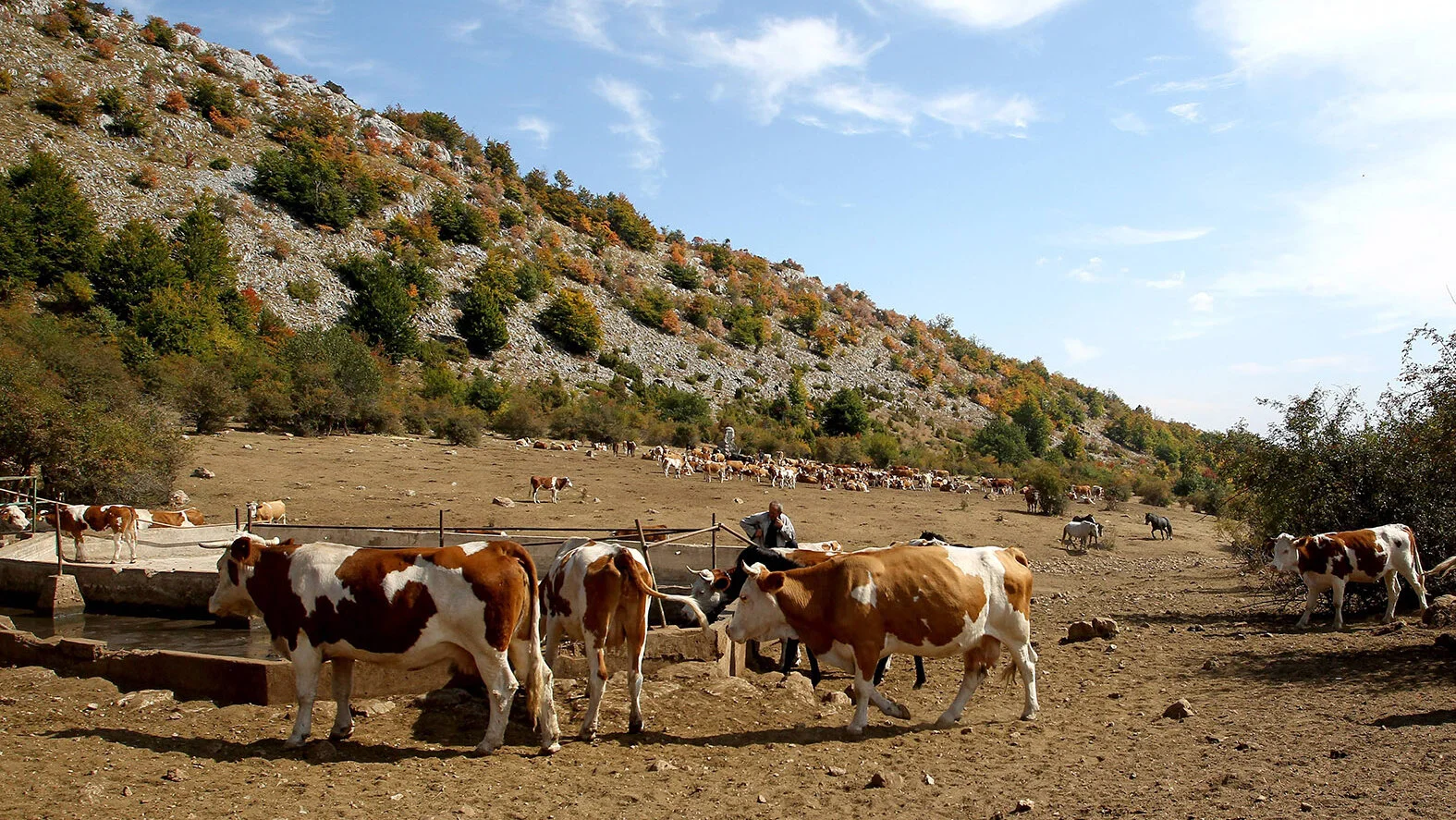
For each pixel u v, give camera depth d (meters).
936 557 8.20
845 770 6.80
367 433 45.53
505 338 76.56
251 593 7.39
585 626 7.82
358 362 46.75
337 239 85.12
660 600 10.77
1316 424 15.71
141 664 8.80
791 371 104.00
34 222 58.41
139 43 103.50
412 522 24.86
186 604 14.12
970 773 6.72
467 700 8.66
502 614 7.06
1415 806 5.48
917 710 8.95
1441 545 14.23
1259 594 18.94
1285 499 15.59
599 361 84.00
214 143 91.88
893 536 28.92
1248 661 10.88
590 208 136.50
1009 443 80.06
